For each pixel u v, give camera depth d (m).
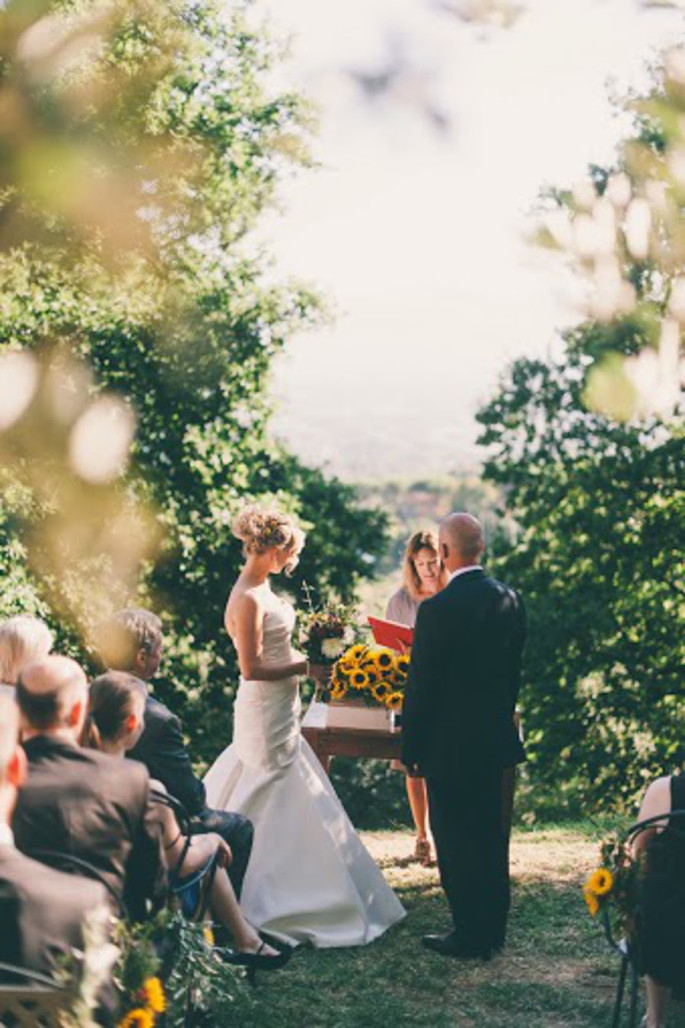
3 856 2.45
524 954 4.56
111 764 2.93
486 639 4.52
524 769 19.78
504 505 20.48
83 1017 2.20
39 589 14.03
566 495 19.44
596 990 4.18
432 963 4.44
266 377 19.47
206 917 3.87
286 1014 3.89
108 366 13.60
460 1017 3.93
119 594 15.45
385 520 22.83
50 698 2.92
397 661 5.30
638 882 3.31
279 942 4.52
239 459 19.91
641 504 18.89
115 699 3.29
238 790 4.76
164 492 17.67
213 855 3.75
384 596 22.19
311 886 4.66
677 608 19.33
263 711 4.71
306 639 5.52
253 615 4.63
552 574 20.02
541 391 18.14
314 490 23.08
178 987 3.07
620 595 19.39
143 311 12.17
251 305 18.83
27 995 2.23
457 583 4.59
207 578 19.62
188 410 18.20
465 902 4.52
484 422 18.83
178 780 4.00
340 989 4.17
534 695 19.45
